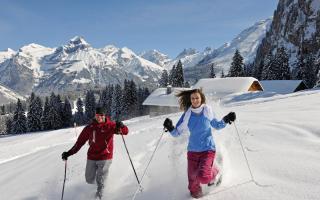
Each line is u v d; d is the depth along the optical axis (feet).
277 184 11.10
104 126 13.66
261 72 219.00
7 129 250.37
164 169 14.69
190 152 11.46
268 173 12.37
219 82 132.67
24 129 221.05
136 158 17.78
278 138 17.65
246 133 19.58
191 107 11.65
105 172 13.47
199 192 11.03
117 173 15.47
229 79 131.75
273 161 13.61
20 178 18.22
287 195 10.14
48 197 14.08
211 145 11.42
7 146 54.24
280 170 12.45
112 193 13.30
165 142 20.26
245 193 10.71
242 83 125.08
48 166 19.93
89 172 13.76
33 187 15.61
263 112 30.96
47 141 53.72
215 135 18.61
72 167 18.08
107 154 13.62
